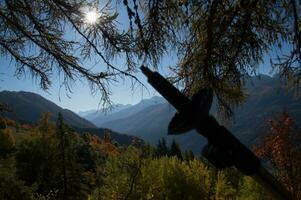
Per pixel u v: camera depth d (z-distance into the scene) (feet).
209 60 10.63
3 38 15.55
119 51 13.93
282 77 11.25
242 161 2.28
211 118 2.23
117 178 30.45
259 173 2.38
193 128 2.19
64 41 14.97
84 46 14.83
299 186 41.98
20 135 153.17
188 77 11.19
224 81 10.74
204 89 2.24
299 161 42.22
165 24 10.59
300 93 11.09
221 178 35.35
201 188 34.55
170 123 2.19
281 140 43.62
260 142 45.93
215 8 9.53
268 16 10.27
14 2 14.07
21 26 14.99
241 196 40.93
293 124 44.09
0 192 51.90
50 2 14.40
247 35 10.32
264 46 10.71
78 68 14.87
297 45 9.69
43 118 111.14
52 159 94.79
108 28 13.99
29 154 100.89
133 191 30.32
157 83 2.14
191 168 36.06
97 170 32.07
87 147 110.63
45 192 89.35
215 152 2.26
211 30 9.75
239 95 11.33
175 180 33.50
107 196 30.68
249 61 10.98
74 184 75.82
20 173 98.53
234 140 2.27
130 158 30.35
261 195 39.40
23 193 53.67
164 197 32.53
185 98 2.16
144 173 30.96
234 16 9.62
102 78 14.78
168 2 10.19
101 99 15.12
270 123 45.44
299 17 10.40
